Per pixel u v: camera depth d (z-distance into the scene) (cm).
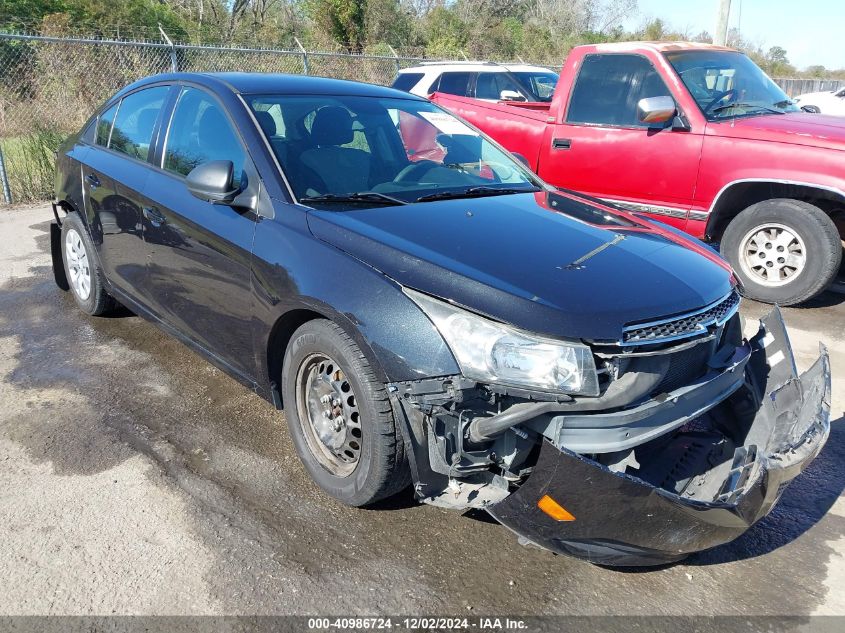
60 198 512
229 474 335
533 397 242
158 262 398
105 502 310
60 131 1052
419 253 277
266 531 296
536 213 337
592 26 4075
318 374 310
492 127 702
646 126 602
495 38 3206
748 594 275
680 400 264
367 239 289
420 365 254
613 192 630
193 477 331
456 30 3209
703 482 287
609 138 620
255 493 321
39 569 269
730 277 313
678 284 279
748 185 571
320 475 314
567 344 244
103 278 482
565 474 229
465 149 416
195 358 458
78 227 492
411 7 3584
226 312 349
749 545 305
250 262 323
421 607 260
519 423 245
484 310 251
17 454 344
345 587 267
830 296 636
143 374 434
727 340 308
